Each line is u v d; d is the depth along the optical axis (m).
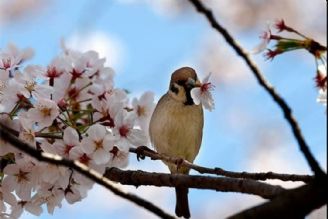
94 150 6.63
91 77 7.20
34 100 6.88
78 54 7.28
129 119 6.95
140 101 7.70
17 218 6.99
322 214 5.95
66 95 6.92
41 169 6.80
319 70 6.10
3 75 6.90
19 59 7.18
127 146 6.81
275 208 4.36
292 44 6.08
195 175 6.15
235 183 5.73
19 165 6.77
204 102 7.25
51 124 6.65
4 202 6.94
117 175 6.80
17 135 6.63
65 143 6.64
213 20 4.87
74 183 6.94
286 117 4.54
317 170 4.29
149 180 6.63
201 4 4.84
